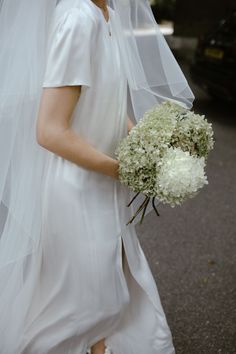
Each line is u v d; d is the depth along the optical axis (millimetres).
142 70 1599
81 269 1563
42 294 1671
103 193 1557
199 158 1490
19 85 1457
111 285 1605
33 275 1627
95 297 1596
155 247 3137
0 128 1495
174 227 3420
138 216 1788
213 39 6180
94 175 1524
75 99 1383
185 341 2242
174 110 1528
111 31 1479
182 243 3195
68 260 1571
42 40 1408
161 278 2773
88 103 1434
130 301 1778
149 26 1637
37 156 1532
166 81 1693
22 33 1421
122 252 1707
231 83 5812
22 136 1512
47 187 1547
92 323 1633
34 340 1691
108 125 1498
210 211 3699
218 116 6320
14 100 1474
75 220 1517
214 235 3318
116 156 1529
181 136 1433
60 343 1671
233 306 2518
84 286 1587
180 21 11094
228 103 6746
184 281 2750
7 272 1601
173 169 1356
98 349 1750
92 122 1465
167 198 1410
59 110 1358
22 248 1580
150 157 1402
